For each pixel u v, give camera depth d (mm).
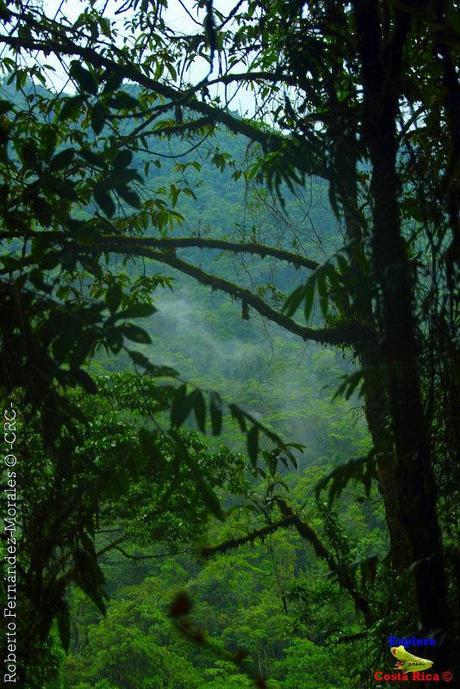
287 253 3926
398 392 1948
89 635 18875
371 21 2221
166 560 25734
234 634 22312
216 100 3789
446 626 1839
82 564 1973
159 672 18297
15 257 2293
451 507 2254
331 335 3447
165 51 4527
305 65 2578
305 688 15016
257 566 23172
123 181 1953
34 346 1888
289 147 2373
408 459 1906
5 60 3973
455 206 2100
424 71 2531
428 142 2422
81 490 2090
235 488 6945
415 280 2023
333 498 1849
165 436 1879
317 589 5348
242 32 4051
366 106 2174
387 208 2086
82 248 2514
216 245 3846
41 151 2215
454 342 2010
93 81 2096
